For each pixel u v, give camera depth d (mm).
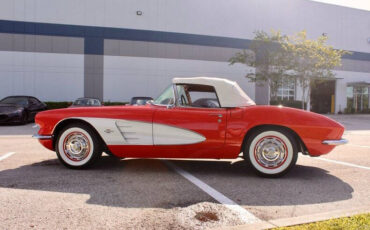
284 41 20984
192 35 21953
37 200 2834
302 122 3787
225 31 22828
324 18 26078
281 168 3822
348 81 27234
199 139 3885
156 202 2834
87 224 2297
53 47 19375
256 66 20969
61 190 3166
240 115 3873
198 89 4105
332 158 5355
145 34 20953
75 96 19781
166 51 21391
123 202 2818
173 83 4160
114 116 4023
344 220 2334
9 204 2713
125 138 4004
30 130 10094
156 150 3988
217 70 22625
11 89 18875
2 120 11414
